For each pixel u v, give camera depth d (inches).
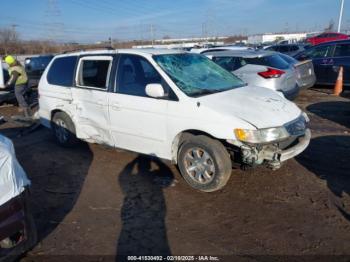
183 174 167.2
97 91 196.2
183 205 152.3
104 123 196.2
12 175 100.7
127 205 154.3
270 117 152.3
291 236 127.4
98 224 139.6
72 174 191.0
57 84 225.1
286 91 306.0
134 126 180.4
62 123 228.8
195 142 157.4
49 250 123.3
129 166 198.1
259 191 162.4
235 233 130.3
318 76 441.4
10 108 409.4
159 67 173.2
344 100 381.1
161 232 132.6
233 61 321.4
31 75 636.7
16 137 270.1
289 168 187.9
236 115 149.3
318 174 180.1
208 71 193.2
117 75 189.0
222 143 157.8
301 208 146.6
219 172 153.2
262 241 125.0
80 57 212.4
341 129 265.0
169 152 169.9
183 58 192.4
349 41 413.1
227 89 178.4
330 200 152.9
